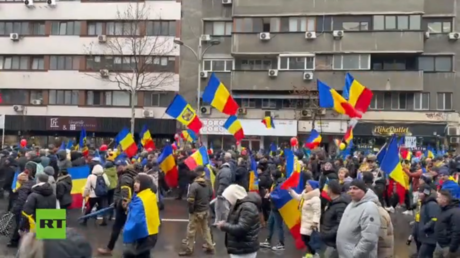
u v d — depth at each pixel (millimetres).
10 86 38625
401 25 34094
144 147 20000
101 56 37906
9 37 38750
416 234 8828
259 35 35188
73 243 3082
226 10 36719
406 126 33750
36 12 38562
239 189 6320
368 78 33781
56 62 38406
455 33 33719
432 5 34625
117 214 9359
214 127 35188
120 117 37469
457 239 7309
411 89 33344
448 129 33125
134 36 34156
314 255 8477
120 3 37812
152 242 7047
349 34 34219
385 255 5941
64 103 38281
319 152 14953
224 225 6125
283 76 34688
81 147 20859
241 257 6164
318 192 8578
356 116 12828
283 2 35406
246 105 35812
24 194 9086
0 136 38781
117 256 9375
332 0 34875
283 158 15797
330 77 34125
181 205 16312
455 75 33688
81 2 38156
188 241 9570
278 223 10469
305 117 34219
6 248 9734
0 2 38812
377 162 15117
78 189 12781
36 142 38438
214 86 13445
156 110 36969
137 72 33531
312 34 34469
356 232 5488
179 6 37000
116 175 12648
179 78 36781
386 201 15164
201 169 9867
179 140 23797
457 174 13477
